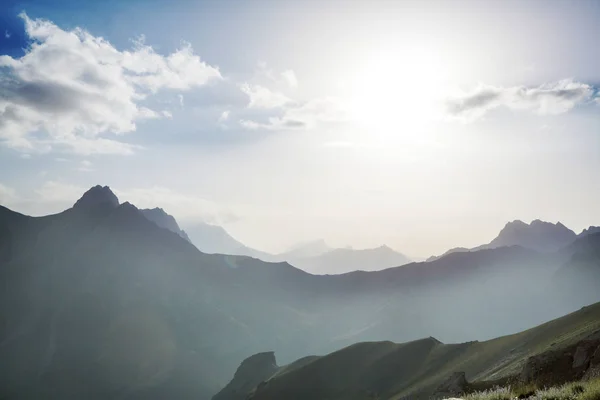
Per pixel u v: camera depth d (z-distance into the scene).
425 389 84.75
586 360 32.72
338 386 115.12
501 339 96.69
